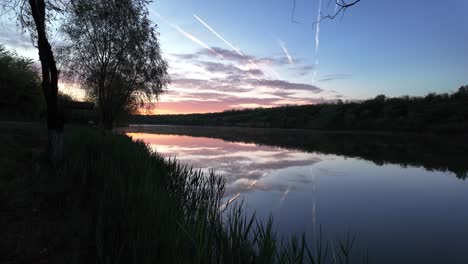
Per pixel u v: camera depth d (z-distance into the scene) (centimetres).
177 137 4869
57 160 857
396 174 1719
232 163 1955
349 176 1617
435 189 1330
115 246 407
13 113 2209
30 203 561
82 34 1803
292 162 2119
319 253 373
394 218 890
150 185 577
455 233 772
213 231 452
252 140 4594
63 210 546
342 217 888
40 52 880
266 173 1627
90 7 1029
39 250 399
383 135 6825
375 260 604
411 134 7244
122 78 2070
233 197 1084
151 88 2150
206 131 8050
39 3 865
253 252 386
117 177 643
